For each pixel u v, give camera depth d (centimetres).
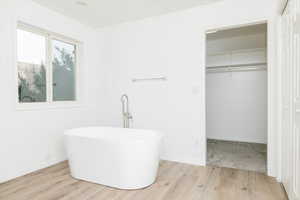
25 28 241
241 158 297
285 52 188
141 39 304
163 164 268
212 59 428
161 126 290
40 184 205
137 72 309
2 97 205
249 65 394
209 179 219
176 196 181
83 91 321
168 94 284
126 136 265
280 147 209
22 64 240
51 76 274
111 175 199
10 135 213
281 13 202
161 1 246
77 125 308
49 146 262
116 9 268
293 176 158
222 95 427
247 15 232
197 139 265
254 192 188
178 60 276
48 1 242
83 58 320
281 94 206
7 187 197
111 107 336
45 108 255
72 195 182
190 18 266
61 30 279
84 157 213
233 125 418
